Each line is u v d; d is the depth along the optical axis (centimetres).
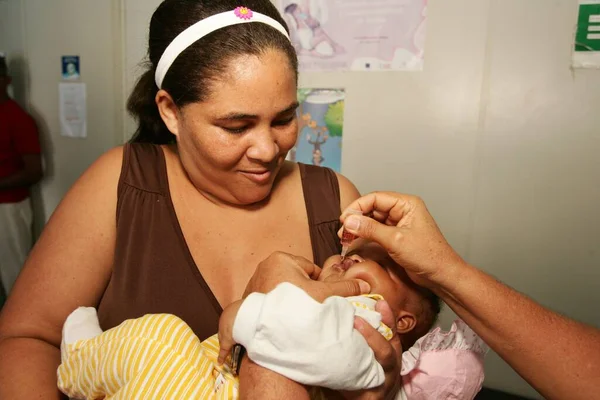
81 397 86
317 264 105
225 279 99
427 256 81
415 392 93
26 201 290
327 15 213
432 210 208
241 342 69
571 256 188
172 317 85
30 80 295
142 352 79
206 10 89
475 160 198
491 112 192
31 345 89
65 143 293
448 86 198
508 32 186
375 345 73
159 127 119
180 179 106
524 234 194
